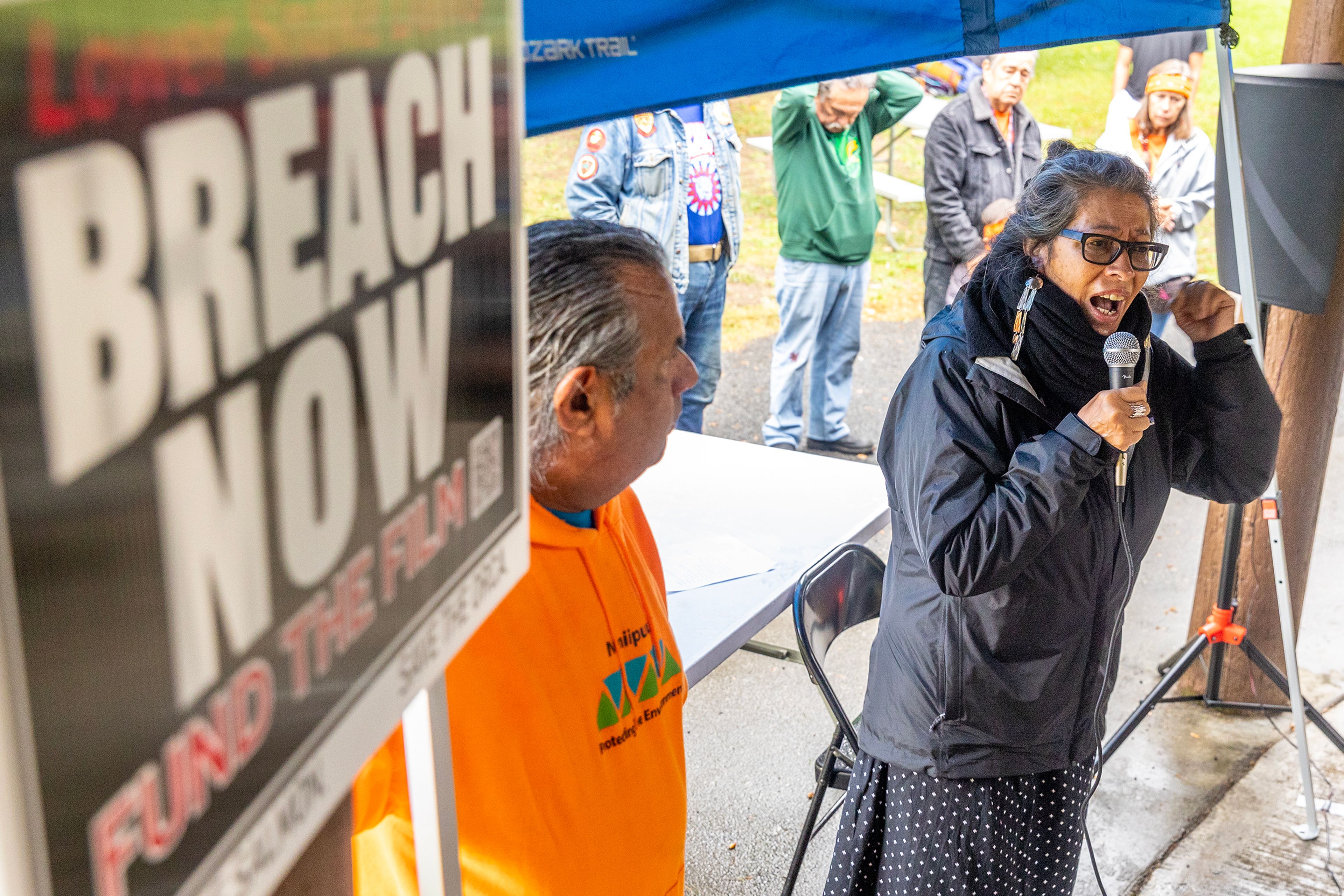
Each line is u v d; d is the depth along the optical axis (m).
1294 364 3.17
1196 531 4.59
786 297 4.73
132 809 0.34
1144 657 3.75
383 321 0.46
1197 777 3.23
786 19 1.75
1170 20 2.41
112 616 0.32
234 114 0.34
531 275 1.16
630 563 1.38
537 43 1.49
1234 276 2.96
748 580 2.44
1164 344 2.17
